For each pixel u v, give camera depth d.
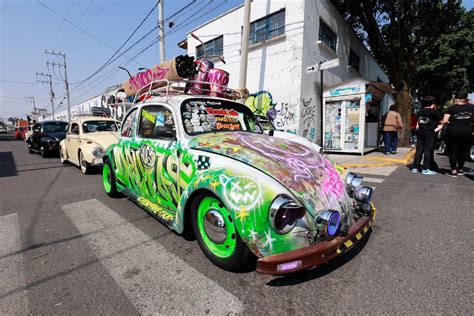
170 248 3.10
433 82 23.98
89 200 5.05
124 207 4.61
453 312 2.05
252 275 2.54
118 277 2.55
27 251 3.08
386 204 4.57
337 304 2.15
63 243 3.27
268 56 11.48
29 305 2.18
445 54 21.09
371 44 14.25
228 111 3.89
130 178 4.22
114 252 3.03
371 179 6.41
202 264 2.75
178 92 4.45
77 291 2.35
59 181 6.82
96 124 8.54
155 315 2.05
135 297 2.26
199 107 3.60
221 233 2.55
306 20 10.45
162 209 3.43
